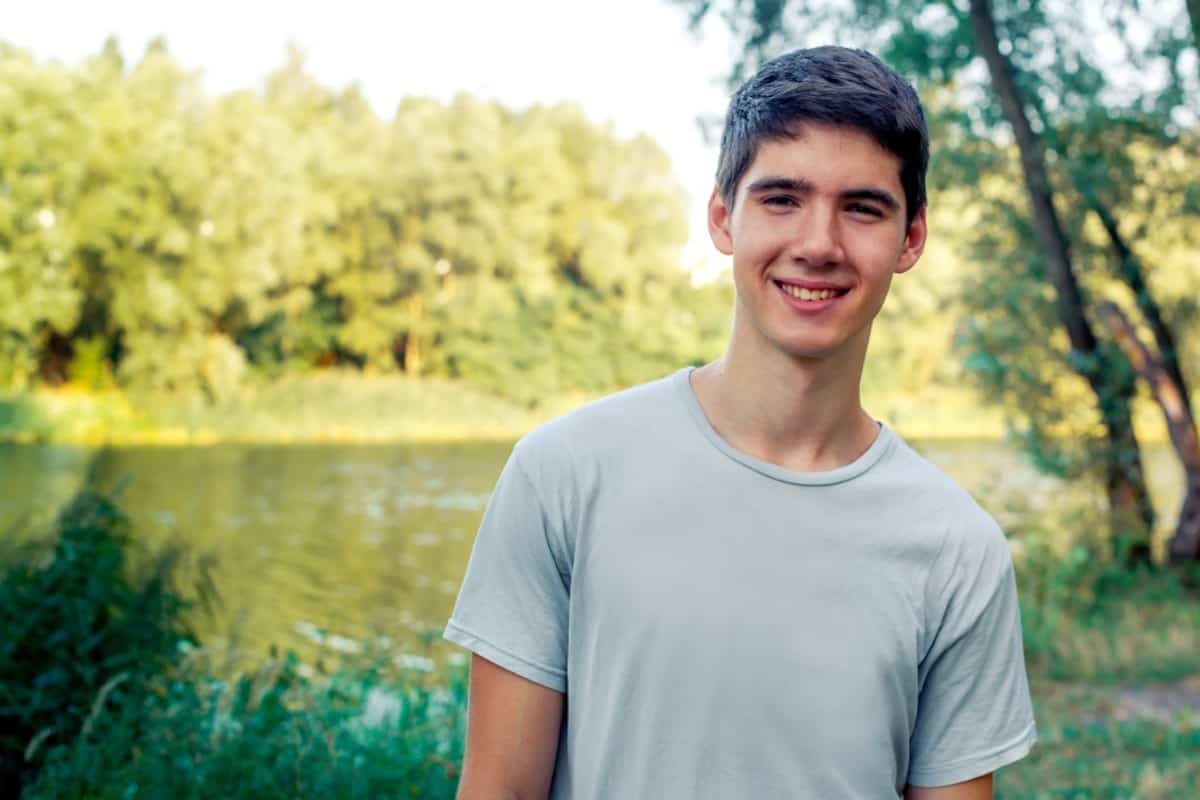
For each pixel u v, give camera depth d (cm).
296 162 4444
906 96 141
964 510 146
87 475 434
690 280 5225
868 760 138
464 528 2180
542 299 4881
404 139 4831
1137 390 1105
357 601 1400
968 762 147
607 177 5325
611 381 4912
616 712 137
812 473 141
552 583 144
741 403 143
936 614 144
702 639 136
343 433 4281
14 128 3950
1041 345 1125
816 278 138
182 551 441
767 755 136
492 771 142
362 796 337
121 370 4094
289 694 384
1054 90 1112
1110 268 1141
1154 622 880
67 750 355
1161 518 1302
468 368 4772
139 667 386
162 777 331
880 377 4356
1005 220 1167
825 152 137
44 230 3900
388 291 4803
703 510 139
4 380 3928
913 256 150
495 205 4934
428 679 490
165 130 4169
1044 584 962
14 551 405
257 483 2814
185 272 4162
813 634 137
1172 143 1116
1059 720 643
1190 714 649
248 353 4491
